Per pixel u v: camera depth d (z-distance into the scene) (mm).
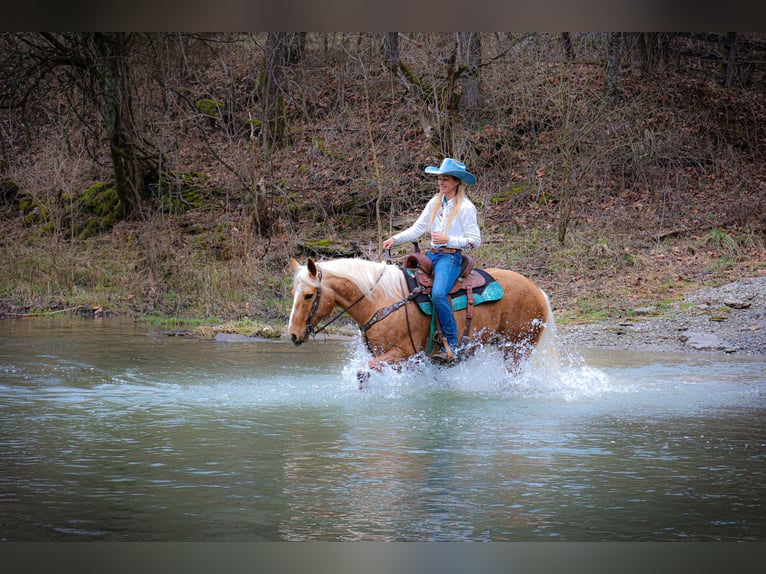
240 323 14734
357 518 4781
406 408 7914
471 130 22781
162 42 21438
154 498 5105
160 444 6449
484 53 25484
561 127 20500
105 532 4555
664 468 5840
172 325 15039
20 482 5414
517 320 9000
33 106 22031
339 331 14492
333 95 24750
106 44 20578
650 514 4883
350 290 8617
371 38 23719
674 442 6590
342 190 21266
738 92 25703
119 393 8602
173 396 8477
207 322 15461
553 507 4988
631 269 17453
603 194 21156
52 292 17734
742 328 13203
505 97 23469
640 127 22703
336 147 22766
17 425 7078
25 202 22172
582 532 4609
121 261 19250
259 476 5590
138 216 21156
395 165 21047
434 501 5090
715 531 4637
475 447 6391
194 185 21875
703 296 15195
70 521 4707
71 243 20266
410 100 22047
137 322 15383
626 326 13953
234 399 8328
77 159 22812
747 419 7488
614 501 5105
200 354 11562
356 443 6500
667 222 19734
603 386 9172
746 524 4742
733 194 20500
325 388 8953
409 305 8625
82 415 7520
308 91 24328
